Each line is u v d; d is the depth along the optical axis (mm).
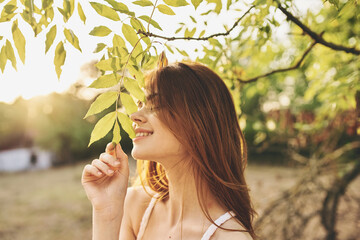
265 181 8742
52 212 8781
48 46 864
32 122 21047
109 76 903
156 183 1324
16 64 888
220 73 1746
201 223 1120
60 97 20078
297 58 2057
